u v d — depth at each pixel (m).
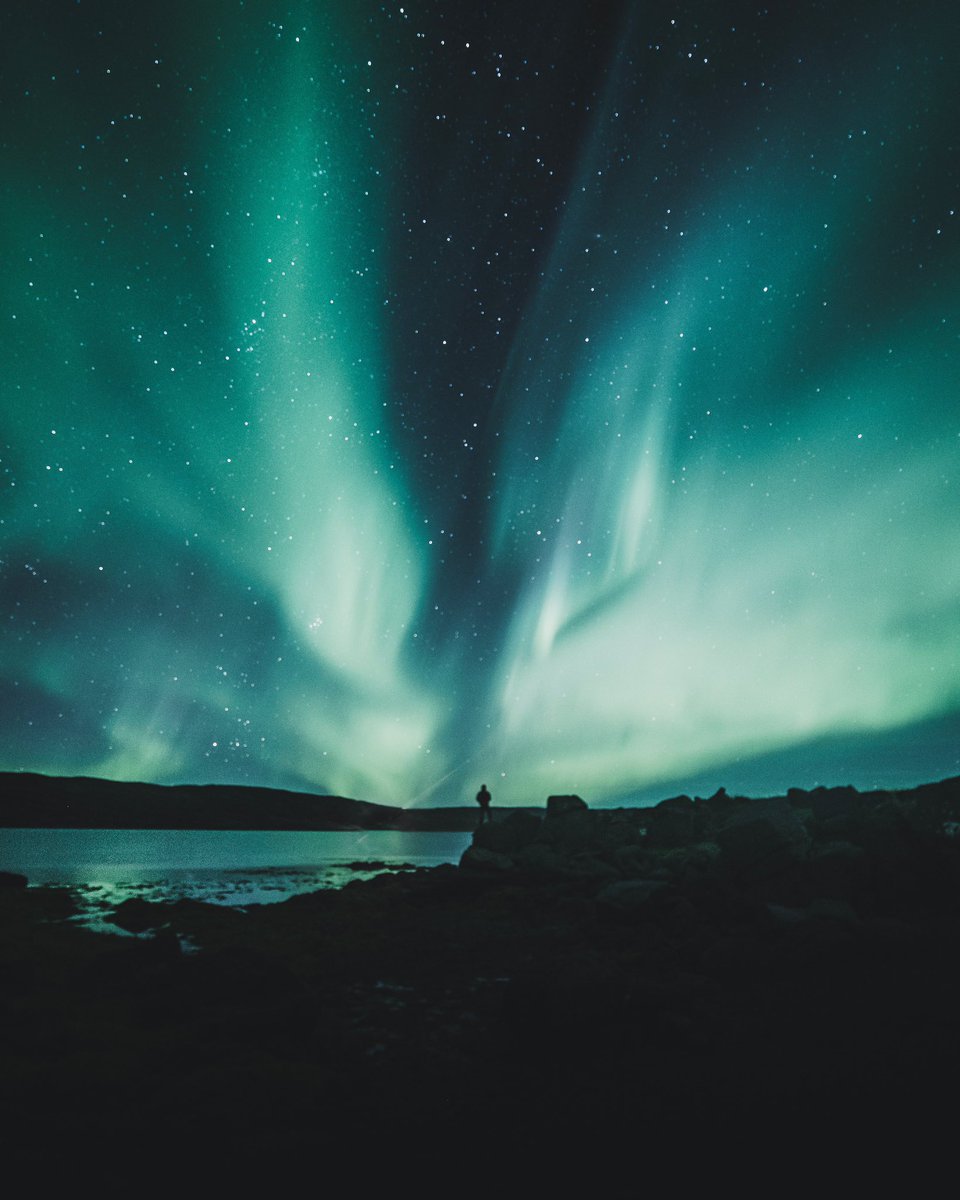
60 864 19.20
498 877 12.84
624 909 9.12
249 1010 5.57
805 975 6.69
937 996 5.90
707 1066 4.66
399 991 6.86
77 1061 4.74
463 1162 3.50
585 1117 3.97
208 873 17.17
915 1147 3.57
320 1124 3.93
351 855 23.08
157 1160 3.51
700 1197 3.18
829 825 10.52
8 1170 3.40
